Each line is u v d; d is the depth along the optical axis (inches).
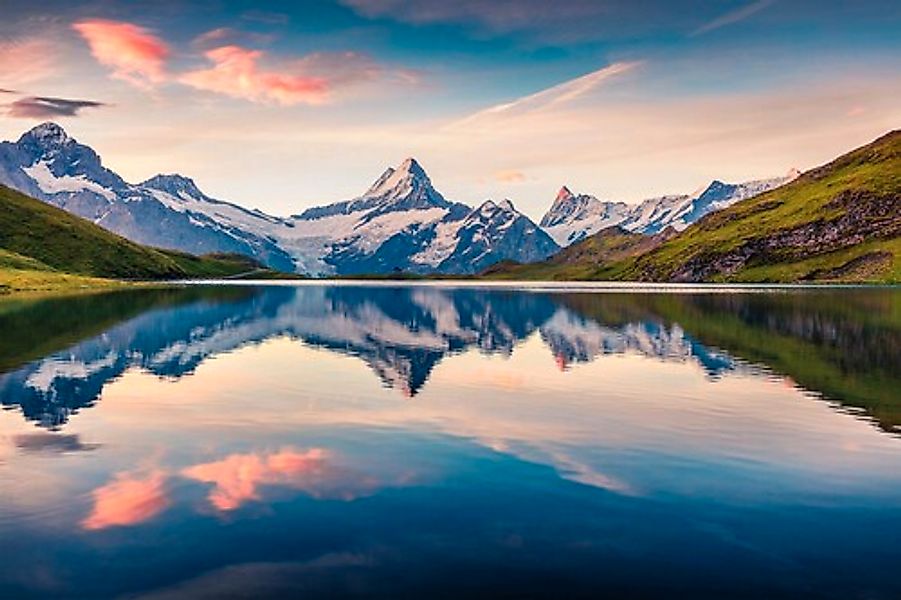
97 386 1889.8
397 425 1456.7
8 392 1787.6
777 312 4549.7
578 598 733.9
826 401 1691.7
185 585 761.0
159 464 1170.6
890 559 816.3
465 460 1198.9
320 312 5083.7
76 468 1146.7
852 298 6328.7
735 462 1188.5
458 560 815.7
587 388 1909.4
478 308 5536.4
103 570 792.3
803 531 895.1
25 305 5036.9
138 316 4311.0
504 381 2022.6
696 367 2271.2
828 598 733.3
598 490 1047.6
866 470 1141.1
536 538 873.5
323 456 1223.5
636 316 4441.4
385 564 805.2
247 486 1063.6
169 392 1817.2
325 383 1979.6
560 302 6279.5
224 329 3627.0
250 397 1758.1
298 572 787.4
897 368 2167.8
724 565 803.4
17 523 919.0
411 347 2881.4
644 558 821.2
